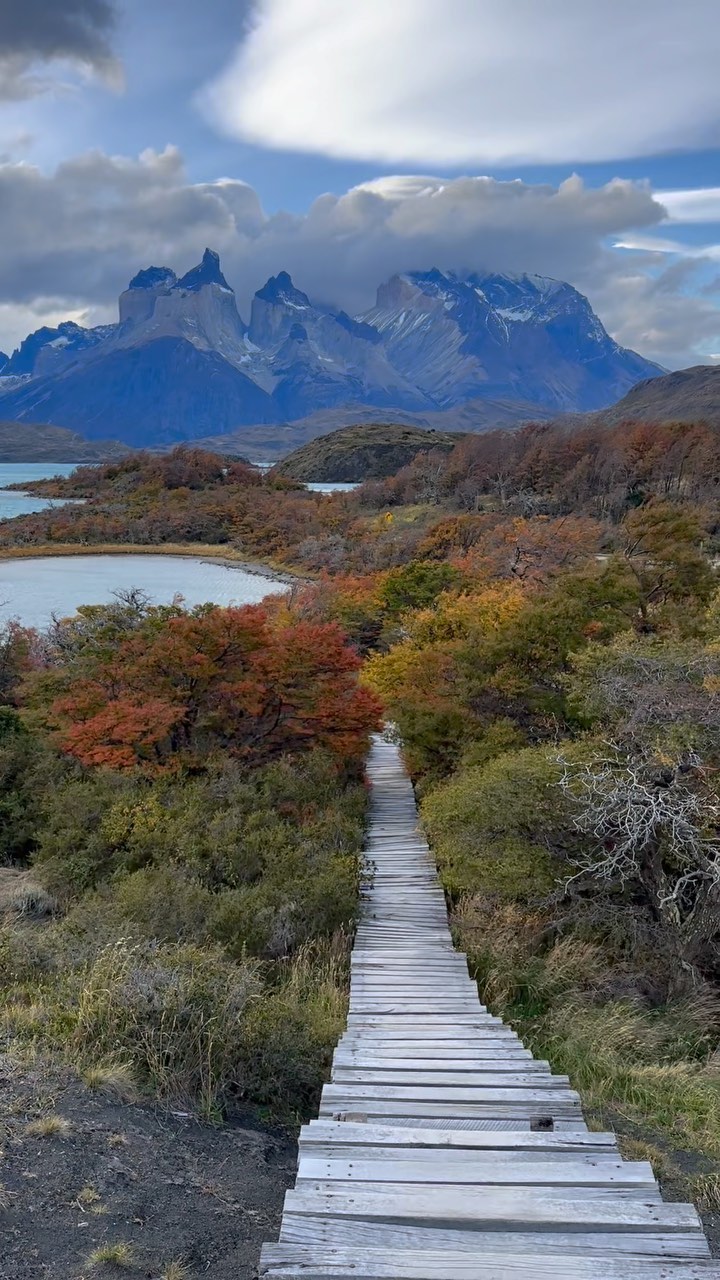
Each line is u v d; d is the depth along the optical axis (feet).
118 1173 16.65
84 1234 14.64
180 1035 22.54
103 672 63.98
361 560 236.22
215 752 57.67
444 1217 13.43
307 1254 12.50
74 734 56.29
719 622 70.18
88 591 228.43
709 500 231.09
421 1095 19.75
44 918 40.55
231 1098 21.81
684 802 34.35
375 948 37.32
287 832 46.83
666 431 298.97
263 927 35.60
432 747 62.80
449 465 377.50
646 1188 14.48
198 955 28.43
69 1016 23.09
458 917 40.63
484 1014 28.35
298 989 31.14
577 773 39.37
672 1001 33.76
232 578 258.78
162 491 441.27
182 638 60.49
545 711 59.47
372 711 62.08
